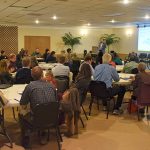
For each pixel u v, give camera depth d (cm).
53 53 1012
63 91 466
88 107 575
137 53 1462
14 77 513
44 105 309
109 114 527
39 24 1479
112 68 502
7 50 1537
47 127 320
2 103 333
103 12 912
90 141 384
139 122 479
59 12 927
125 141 387
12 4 758
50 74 449
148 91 473
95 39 1655
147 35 1406
